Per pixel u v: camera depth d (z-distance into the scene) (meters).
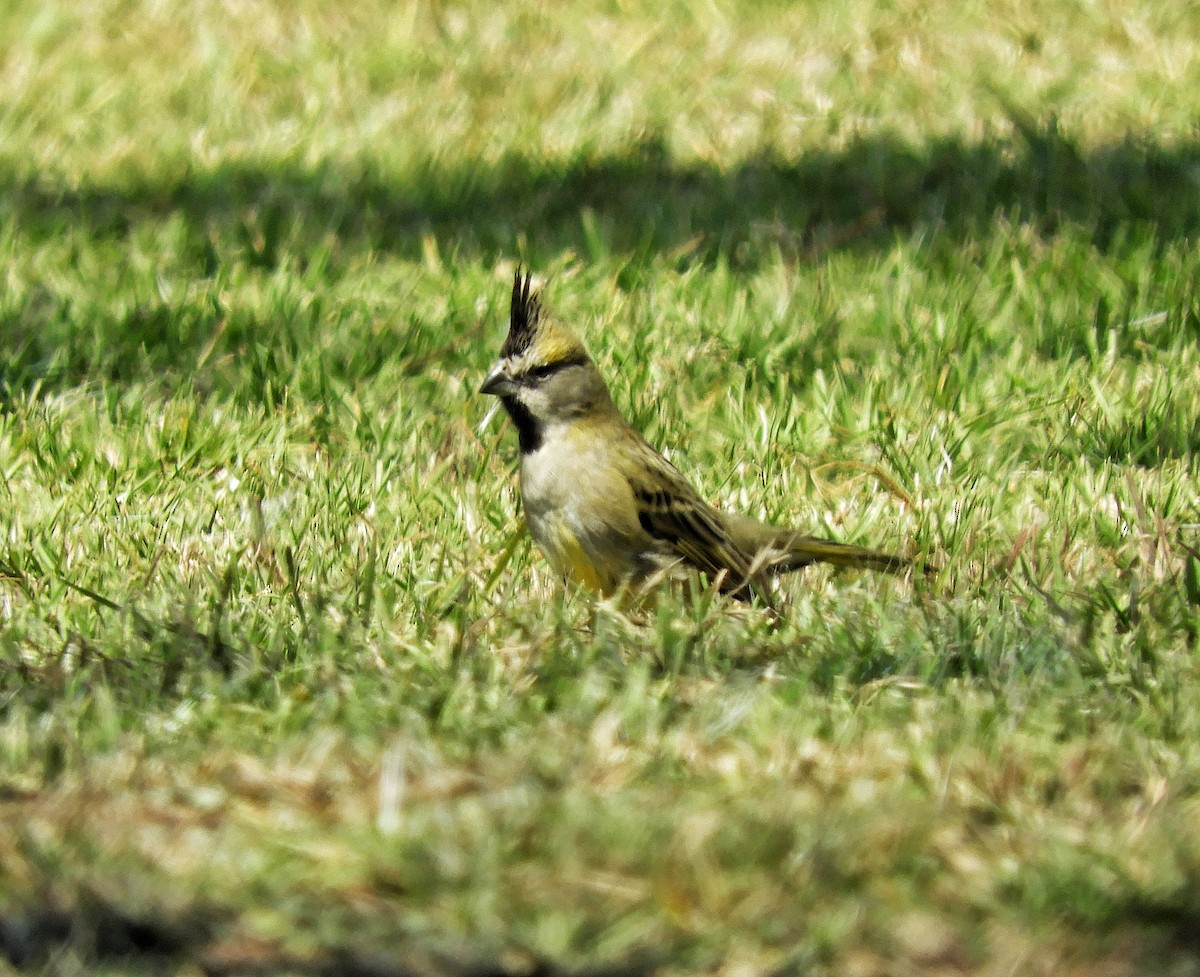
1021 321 14.53
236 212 17.14
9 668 8.88
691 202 17.22
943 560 10.62
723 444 12.52
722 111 19.61
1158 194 16.92
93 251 16.09
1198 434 12.31
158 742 7.98
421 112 19.81
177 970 6.39
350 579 9.98
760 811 7.19
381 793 7.46
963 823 7.30
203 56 21.48
